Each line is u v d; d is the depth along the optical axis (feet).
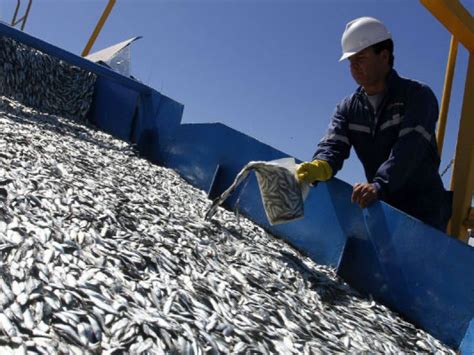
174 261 8.80
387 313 11.16
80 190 10.68
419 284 11.35
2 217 7.74
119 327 6.07
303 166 12.00
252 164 11.76
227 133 17.84
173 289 7.57
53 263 7.02
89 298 6.42
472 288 10.55
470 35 15.26
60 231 8.04
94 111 30.83
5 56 29.09
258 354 6.81
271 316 8.24
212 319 7.22
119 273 7.52
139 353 5.81
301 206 11.66
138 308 6.71
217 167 17.58
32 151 12.91
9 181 9.32
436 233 11.23
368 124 12.79
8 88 28.86
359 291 12.35
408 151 11.57
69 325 5.81
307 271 11.76
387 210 12.12
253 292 8.97
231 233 12.34
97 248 8.04
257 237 13.17
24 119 20.02
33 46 23.68
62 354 5.35
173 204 13.03
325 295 10.77
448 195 13.79
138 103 26.68
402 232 11.79
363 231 12.61
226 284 8.71
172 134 22.29
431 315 11.07
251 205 15.87
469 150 15.11
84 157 15.38
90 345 5.67
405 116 11.89
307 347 7.63
